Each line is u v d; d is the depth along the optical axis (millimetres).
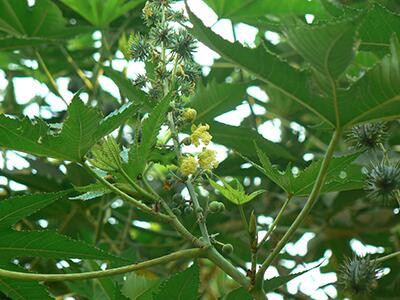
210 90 652
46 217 859
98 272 422
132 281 549
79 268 601
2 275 426
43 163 814
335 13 650
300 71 416
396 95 410
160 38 480
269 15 775
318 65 401
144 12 491
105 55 844
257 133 688
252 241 422
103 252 445
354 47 387
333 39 383
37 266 801
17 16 818
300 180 446
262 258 869
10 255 462
